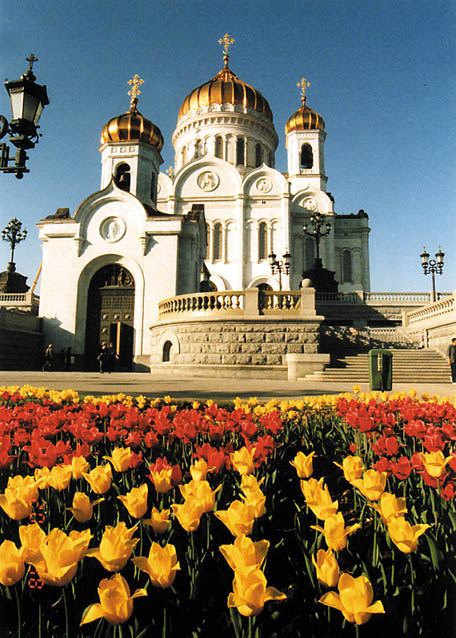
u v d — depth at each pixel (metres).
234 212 52.44
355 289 56.91
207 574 2.17
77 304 31.39
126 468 2.86
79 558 1.58
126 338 31.28
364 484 2.27
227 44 64.31
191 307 23.92
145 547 2.28
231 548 1.48
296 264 53.75
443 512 2.67
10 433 4.41
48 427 4.01
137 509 2.05
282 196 52.25
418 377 21.28
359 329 31.34
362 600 1.36
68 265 31.80
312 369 20.62
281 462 4.15
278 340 21.80
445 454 4.17
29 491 2.20
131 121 37.06
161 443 4.34
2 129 11.19
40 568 1.53
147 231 31.47
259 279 50.41
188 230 32.47
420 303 40.47
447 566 2.07
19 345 28.94
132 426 4.37
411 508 2.78
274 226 52.25
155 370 25.19
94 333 31.77
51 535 1.60
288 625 1.91
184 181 53.28
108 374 22.52
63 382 15.34
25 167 11.35
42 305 31.47
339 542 1.76
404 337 30.16
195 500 1.97
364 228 58.25
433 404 5.66
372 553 2.30
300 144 57.66
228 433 4.84
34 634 1.95
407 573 2.22
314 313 21.97
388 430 4.40
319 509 1.93
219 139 57.19
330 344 27.56
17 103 11.04
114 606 1.38
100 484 2.36
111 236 31.94
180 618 1.92
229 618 2.02
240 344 21.97
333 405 7.16
